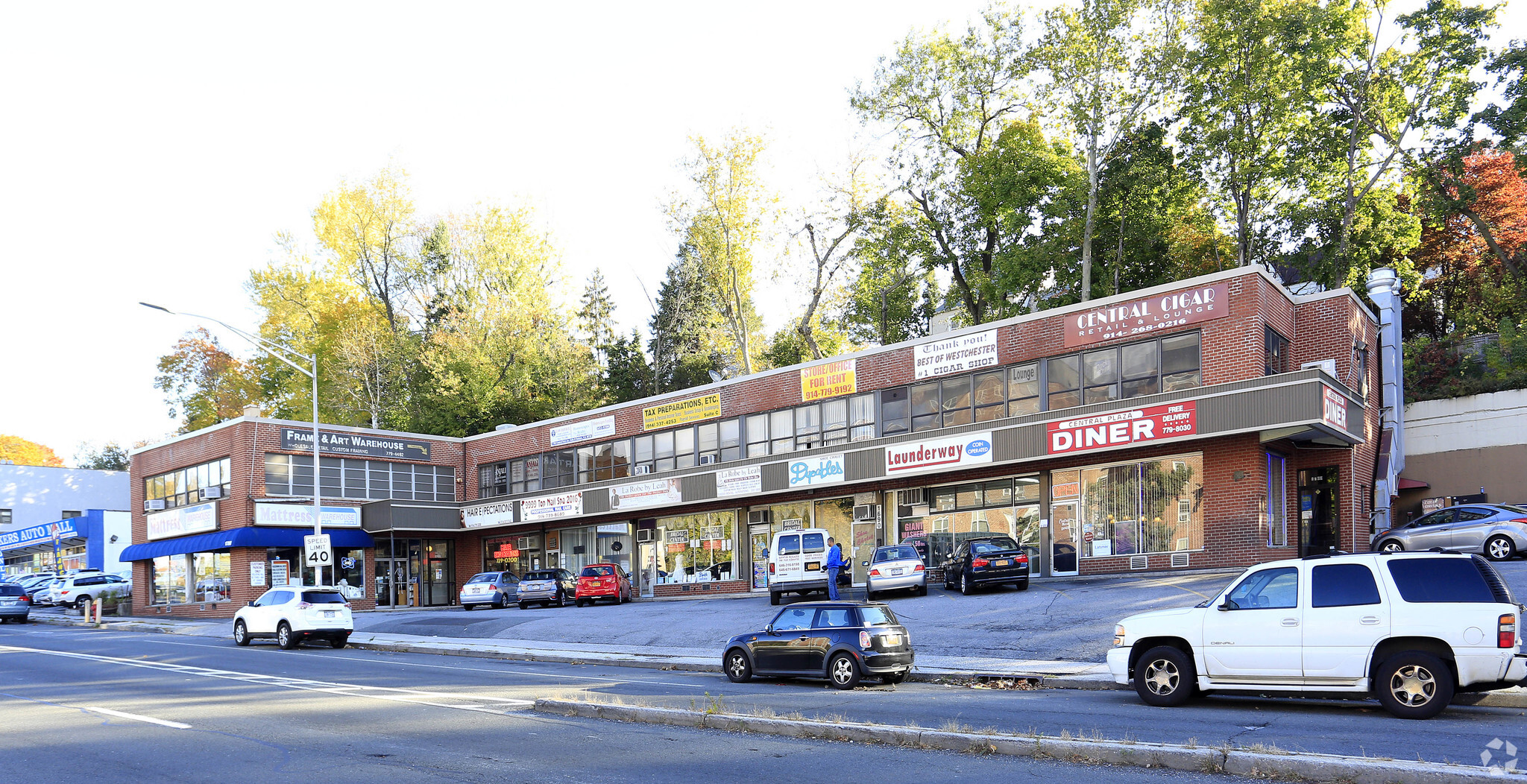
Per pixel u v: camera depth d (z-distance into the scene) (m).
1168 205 41.03
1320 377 24.62
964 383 32.47
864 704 13.91
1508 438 33.25
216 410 70.69
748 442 38.66
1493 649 11.35
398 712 13.62
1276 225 40.62
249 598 41.50
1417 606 11.79
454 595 48.78
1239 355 26.62
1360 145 39.28
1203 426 26.23
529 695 15.48
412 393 59.94
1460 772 7.86
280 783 9.31
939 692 15.71
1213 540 26.94
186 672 20.19
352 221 62.09
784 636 17.23
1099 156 40.47
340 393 60.38
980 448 30.58
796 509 36.97
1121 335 28.84
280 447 43.53
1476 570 11.77
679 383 67.62
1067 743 9.59
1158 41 37.72
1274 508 27.80
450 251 64.31
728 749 10.56
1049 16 39.41
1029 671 16.91
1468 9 36.09
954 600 25.72
